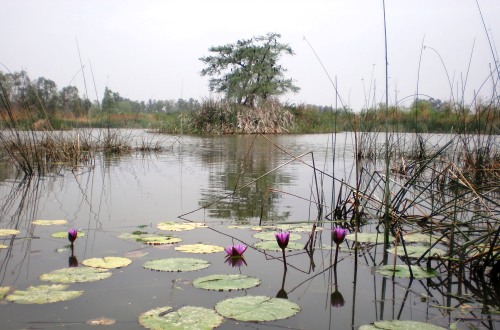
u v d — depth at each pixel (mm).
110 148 11125
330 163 8852
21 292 2119
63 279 2307
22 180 6109
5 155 8680
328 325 1832
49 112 10344
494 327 1853
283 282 2365
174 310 1939
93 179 6293
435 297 2191
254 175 6875
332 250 3057
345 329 1795
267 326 1804
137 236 3230
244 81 30203
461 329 1828
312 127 26984
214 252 2883
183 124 23672
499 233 2793
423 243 3260
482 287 2352
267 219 3926
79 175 6734
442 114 12953
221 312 1913
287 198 4980
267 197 5000
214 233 3404
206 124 23641
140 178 6441
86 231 3377
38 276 2361
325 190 5523
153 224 3643
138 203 4543
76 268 2484
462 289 2314
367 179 6484
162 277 2389
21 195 4922
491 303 2125
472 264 2686
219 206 4469
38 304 1987
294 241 3225
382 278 2465
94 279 2314
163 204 4504
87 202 4559
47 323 1795
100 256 2750
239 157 10070
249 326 1798
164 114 25531
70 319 1839
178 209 4270
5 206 4301
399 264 2740
